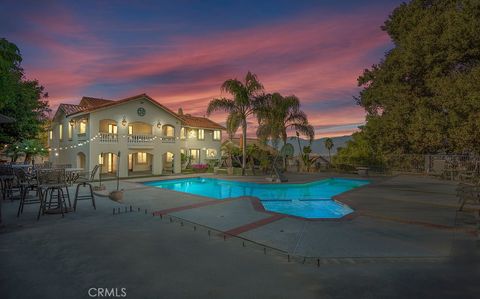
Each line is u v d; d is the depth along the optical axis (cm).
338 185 1842
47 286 365
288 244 545
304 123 2497
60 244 538
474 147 1920
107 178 1989
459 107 1808
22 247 519
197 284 373
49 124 2677
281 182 1758
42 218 760
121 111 2148
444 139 2033
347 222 721
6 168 1101
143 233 618
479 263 450
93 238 578
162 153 2414
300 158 2714
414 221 719
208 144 3256
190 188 1720
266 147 2614
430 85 2066
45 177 791
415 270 422
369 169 2417
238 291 354
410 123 2181
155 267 430
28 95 1606
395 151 2436
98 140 2017
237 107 2209
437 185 1548
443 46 2002
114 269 421
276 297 339
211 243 551
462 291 355
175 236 596
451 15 1988
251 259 467
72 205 951
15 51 669
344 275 404
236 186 1791
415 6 2438
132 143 2212
